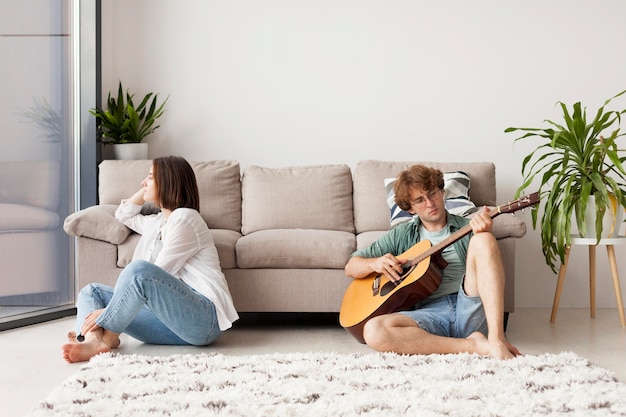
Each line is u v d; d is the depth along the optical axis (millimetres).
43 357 3383
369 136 5090
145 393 2584
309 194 4562
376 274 3600
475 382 2658
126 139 5012
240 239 4148
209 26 5137
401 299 3352
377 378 2740
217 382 2717
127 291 3289
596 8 4984
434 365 2920
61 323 4309
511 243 3957
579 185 4332
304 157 5125
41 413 2367
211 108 5152
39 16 4516
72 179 4836
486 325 3332
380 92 5086
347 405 2414
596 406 2373
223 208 4598
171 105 5164
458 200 4352
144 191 4152
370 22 5074
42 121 4543
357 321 3416
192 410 2369
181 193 3691
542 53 5012
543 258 5004
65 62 4762
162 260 3516
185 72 5152
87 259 4121
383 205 4543
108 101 5066
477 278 3197
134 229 4133
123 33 5156
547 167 4996
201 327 3475
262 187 4594
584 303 4980
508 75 5027
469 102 5047
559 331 4055
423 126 5070
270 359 3078
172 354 3418
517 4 5016
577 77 5000
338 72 5098
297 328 4133
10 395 2762
